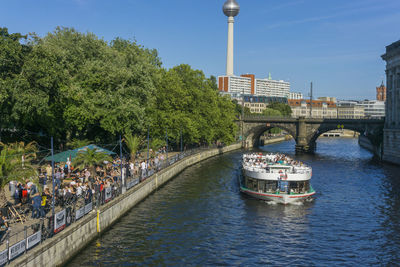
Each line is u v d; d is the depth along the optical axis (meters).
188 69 79.12
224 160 79.94
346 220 36.34
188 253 27.08
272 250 28.34
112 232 30.44
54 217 22.17
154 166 49.09
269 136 165.00
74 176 37.25
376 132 93.06
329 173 65.94
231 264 25.59
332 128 102.50
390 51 87.00
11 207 24.72
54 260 21.70
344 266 25.89
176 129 64.06
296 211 39.09
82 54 50.50
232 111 100.00
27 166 25.67
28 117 39.56
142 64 59.59
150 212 36.84
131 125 49.44
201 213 37.28
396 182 57.00
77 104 46.19
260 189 43.59
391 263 26.44
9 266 17.42
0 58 34.09
